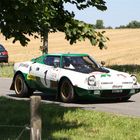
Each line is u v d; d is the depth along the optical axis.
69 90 19.88
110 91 19.84
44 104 18.36
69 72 20.19
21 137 11.91
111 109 18.16
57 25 11.81
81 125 13.74
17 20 10.59
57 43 94.38
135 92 20.66
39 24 10.92
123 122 14.07
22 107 17.47
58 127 13.42
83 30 11.76
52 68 21.03
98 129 13.05
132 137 11.85
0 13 10.48
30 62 22.59
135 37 99.81
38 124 7.59
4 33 11.02
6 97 21.36
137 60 62.19
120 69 38.31
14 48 87.19
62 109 16.77
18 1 10.05
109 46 85.06
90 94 19.50
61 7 11.76
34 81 21.92
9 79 33.75
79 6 11.78
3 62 54.81
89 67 20.69
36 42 98.12
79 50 80.25
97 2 11.61
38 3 10.26
